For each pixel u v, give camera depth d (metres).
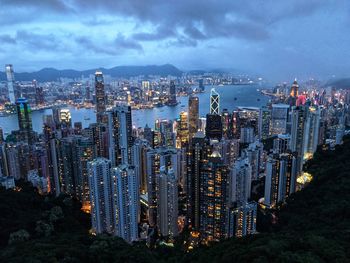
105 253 77.31
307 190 130.00
